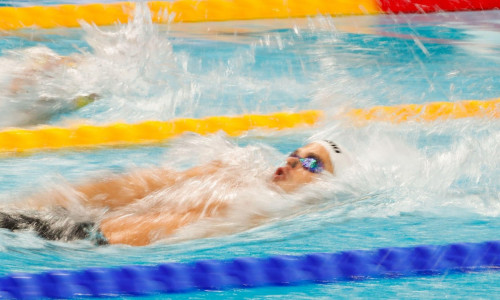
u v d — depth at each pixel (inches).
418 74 578.9
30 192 339.3
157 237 297.7
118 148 435.2
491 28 737.0
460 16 797.9
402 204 331.6
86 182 335.3
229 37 691.4
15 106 476.1
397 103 515.2
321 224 310.7
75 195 323.6
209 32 713.0
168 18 757.9
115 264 267.6
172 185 331.9
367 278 268.5
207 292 254.5
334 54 633.0
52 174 377.1
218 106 504.7
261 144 443.2
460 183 362.6
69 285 249.9
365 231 303.6
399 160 382.0
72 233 294.7
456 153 398.9
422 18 784.9
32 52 546.9
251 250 284.2
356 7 804.6
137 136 457.4
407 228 306.3
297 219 316.5
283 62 606.2
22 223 296.4
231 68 586.6
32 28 710.5
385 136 444.1
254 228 309.1
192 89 531.8
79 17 743.7
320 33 711.1
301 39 687.7
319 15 788.6
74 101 491.8
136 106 496.1
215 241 294.4
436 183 358.0
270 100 518.3
